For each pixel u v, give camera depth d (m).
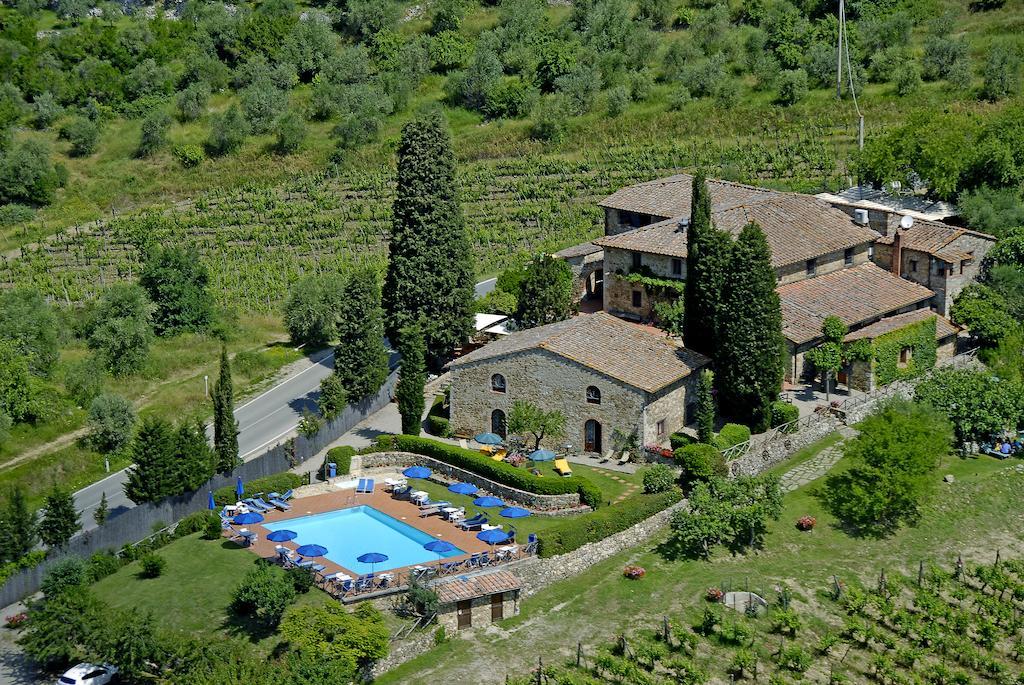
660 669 66.69
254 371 109.75
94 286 133.50
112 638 64.88
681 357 87.00
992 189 115.19
